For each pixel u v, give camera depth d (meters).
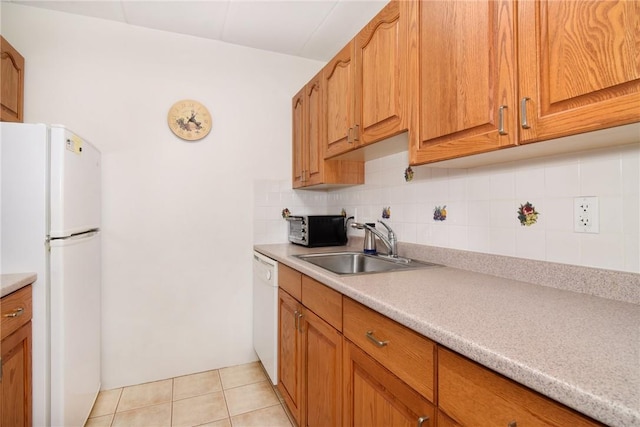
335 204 2.48
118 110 1.98
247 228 2.32
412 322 0.77
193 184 2.17
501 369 0.56
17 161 1.29
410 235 1.71
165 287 2.10
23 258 1.28
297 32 2.12
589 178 0.96
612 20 0.66
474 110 0.96
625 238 0.89
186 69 2.15
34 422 1.27
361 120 1.54
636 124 0.66
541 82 0.79
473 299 0.91
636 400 0.43
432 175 1.56
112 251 1.97
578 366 0.52
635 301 0.86
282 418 1.70
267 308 1.96
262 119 2.36
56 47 1.85
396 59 1.30
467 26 0.98
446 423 0.70
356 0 1.79
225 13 1.91
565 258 1.03
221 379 2.09
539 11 0.79
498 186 1.24
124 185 1.99
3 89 1.56
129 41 2.01
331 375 1.22
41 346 1.29
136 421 1.67
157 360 2.07
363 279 1.17
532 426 0.53
